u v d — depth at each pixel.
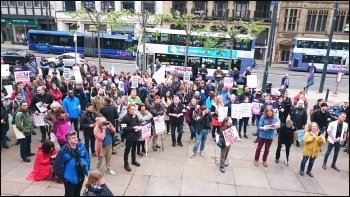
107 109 8.75
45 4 41.94
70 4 40.94
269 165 8.95
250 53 24.53
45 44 36.38
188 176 7.94
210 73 25.17
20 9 43.19
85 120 8.30
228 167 8.64
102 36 35.34
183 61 25.30
